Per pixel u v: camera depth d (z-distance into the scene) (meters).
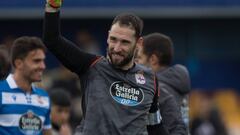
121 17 11.63
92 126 11.39
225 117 34.16
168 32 34.47
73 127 24.45
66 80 25.41
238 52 35.09
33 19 32.94
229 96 34.66
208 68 35.06
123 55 11.55
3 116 14.88
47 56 33.66
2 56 15.53
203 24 34.66
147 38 14.43
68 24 34.00
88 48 32.25
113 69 11.68
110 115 11.42
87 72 11.68
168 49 14.39
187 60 34.75
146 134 11.69
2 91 14.94
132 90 11.68
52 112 17.77
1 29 33.88
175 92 14.30
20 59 15.09
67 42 11.63
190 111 32.38
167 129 12.91
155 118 12.22
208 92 34.81
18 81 15.12
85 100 11.63
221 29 34.81
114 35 11.54
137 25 11.63
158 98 12.33
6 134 14.87
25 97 15.16
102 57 11.80
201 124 28.72
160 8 32.16
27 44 15.05
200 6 32.34
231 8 32.47
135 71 11.82
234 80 35.78
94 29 34.12
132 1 32.09
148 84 11.86
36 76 15.18
